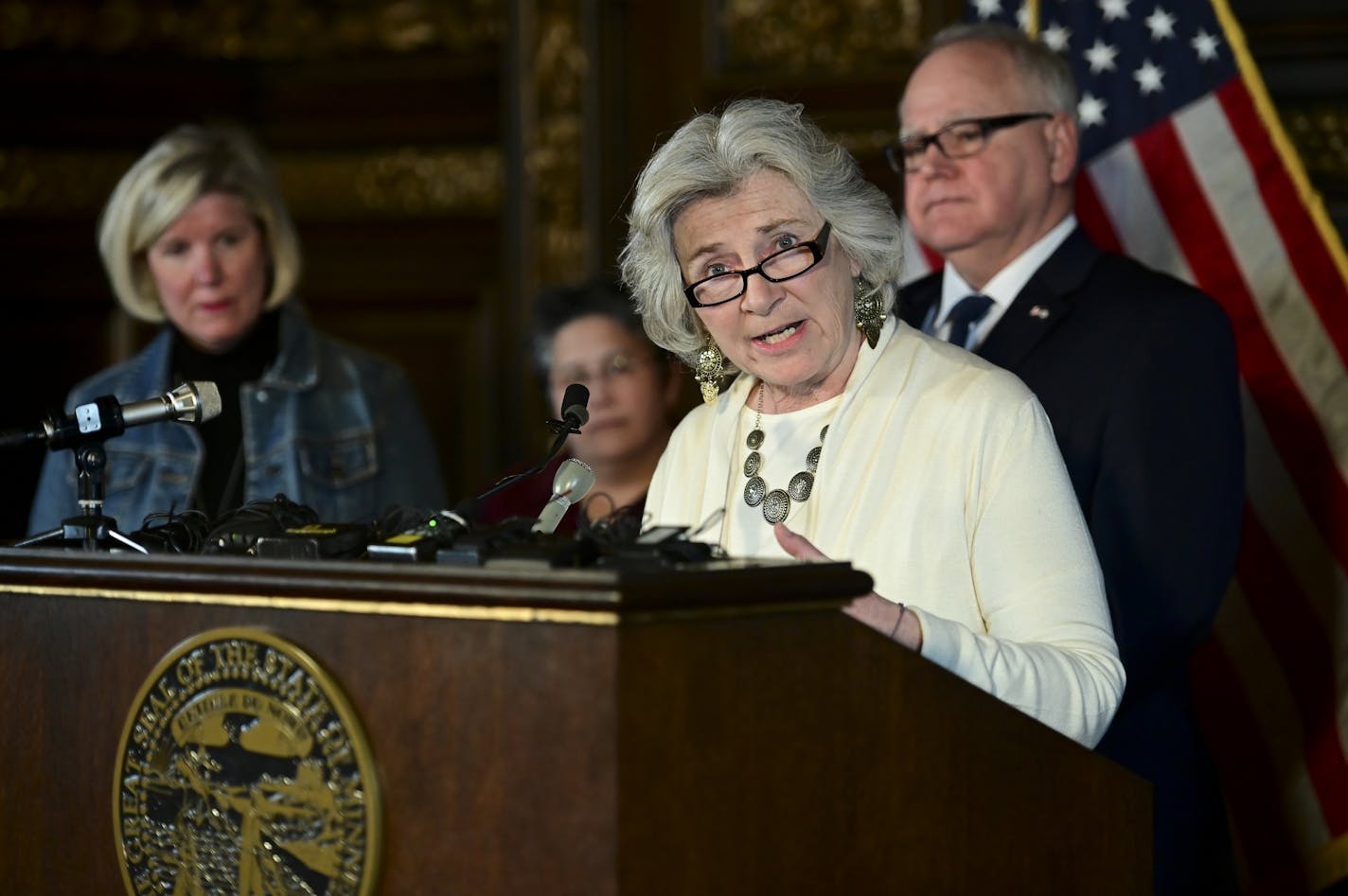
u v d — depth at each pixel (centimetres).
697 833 467
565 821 455
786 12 1652
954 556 649
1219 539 863
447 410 1872
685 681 464
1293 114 1351
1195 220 1124
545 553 486
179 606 517
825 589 494
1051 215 967
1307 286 1098
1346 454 1075
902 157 1002
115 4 1862
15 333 1841
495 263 1861
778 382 685
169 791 513
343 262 1902
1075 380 895
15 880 551
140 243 1097
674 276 696
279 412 1113
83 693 537
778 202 661
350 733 480
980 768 538
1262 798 1078
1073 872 564
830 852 501
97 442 645
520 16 1773
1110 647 624
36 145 1847
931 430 666
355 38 1891
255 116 1919
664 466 765
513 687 462
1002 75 963
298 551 535
